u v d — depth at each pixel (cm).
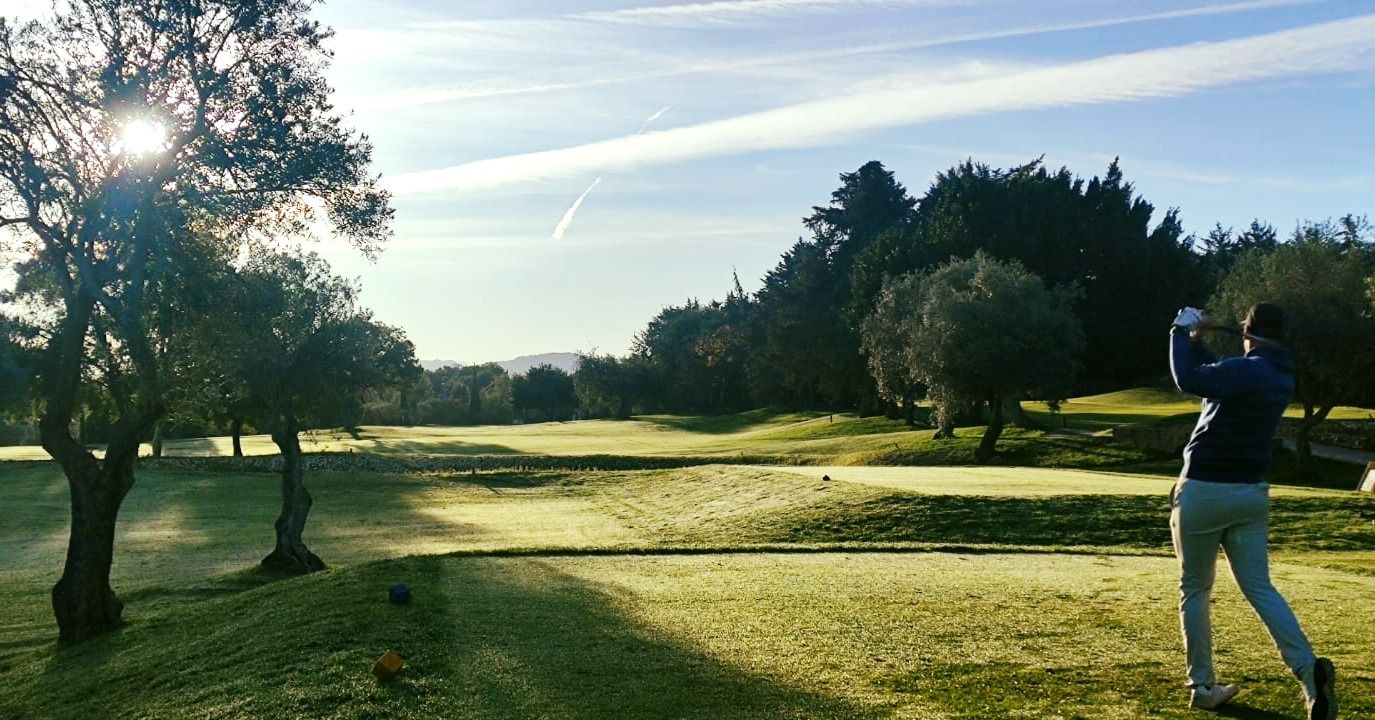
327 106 1706
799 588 1071
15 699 1074
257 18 1611
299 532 2242
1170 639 789
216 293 1777
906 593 1016
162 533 3183
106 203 1527
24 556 2830
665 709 654
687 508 3161
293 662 847
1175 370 605
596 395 12319
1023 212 6219
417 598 1047
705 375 11706
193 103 1608
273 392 2253
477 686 725
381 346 3139
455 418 12362
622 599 1030
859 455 4844
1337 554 1741
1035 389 4391
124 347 1777
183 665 981
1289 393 594
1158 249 6700
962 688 672
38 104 1523
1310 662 571
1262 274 3784
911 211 8431
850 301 7044
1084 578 1117
